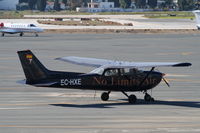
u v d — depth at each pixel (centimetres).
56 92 12925
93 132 8338
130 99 11275
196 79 16075
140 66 10694
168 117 9662
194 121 9288
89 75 10894
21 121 9200
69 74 10806
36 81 10606
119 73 11131
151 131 8412
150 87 11394
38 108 10588
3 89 13550
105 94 11581
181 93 13050
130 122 9156
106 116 9712
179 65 10225
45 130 8469
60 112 10119
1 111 10219
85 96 12281
